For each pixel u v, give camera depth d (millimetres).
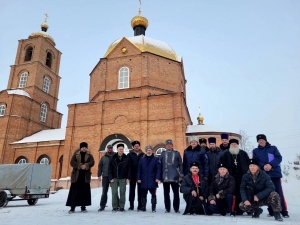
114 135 21578
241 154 6953
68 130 23562
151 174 7645
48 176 13789
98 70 26703
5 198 11438
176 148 20156
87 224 4691
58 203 13062
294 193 14766
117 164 7723
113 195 7484
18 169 12812
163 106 21938
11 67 34031
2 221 5320
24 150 28344
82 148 7668
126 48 25938
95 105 23891
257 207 5906
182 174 7402
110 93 24453
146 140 21078
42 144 27812
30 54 35344
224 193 6383
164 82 24844
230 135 23516
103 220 5246
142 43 26250
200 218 5523
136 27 31484
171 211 7574
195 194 6516
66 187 21625
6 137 28469
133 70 24906
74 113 24141
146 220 5191
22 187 12359
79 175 7402
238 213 6605
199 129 23891
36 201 12984
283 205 6254
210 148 7719
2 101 30172
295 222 5055
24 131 29938
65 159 22672
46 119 33781
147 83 23734
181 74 27375
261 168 6719
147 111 22078
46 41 35562
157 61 25375
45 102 33906
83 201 7203
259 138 7012
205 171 7102
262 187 5984
